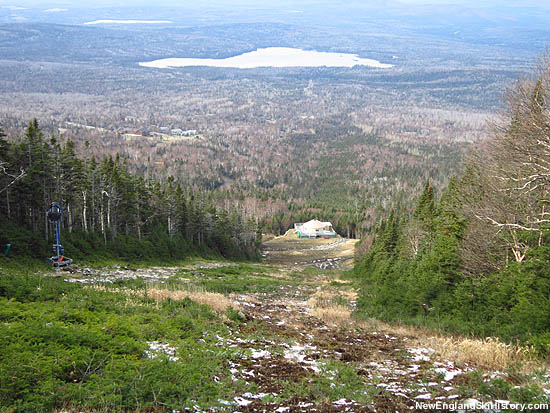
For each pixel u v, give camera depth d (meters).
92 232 38.69
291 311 21.77
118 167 49.09
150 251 43.22
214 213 71.44
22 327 10.53
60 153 38.88
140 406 8.09
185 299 18.08
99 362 9.50
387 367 12.08
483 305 17.56
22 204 34.75
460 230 23.70
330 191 194.75
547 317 14.14
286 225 141.62
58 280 20.09
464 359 12.80
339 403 9.20
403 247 35.16
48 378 8.45
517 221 19.98
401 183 192.12
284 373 10.95
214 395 9.05
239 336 14.48
